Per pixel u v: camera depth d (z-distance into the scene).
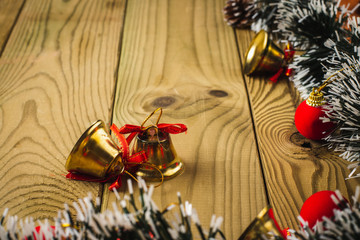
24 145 0.38
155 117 0.40
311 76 0.40
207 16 0.53
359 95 0.35
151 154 0.34
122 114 0.41
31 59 0.47
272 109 0.41
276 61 0.43
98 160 0.33
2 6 0.55
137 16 0.53
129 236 0.25
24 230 0.25
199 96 0.42
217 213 0.32
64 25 0.52
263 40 0.43
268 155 0.36
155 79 0.44
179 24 0.52
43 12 0.54
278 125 0.39
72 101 0.42
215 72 0.45
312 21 0.41
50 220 0.32
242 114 0.40
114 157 0.33
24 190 0.34
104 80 0.44
